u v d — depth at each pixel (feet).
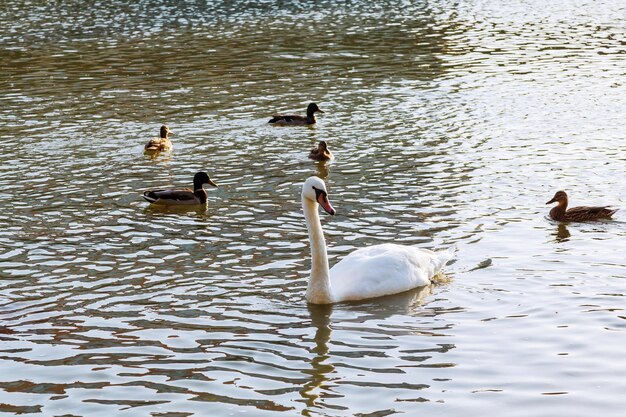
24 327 48.70
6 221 68.28
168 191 72.18
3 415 39.29
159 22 173.99
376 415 38.96
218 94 116.26
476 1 201.98
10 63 137.08
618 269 56.44
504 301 51.70
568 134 92.84
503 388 41.32
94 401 40.55
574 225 65.87
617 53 140.15
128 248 62.03
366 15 180.96
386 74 127.03
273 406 39.91
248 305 51.75
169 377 42.88
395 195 73.67
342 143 92.12
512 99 110.22
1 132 97.71
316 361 44.39
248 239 63.87
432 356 44.78
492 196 72.84
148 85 121.80
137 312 50.75
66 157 87.86
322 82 122.52
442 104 108.37
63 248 61.93
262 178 80.53
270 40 153.99
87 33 163.02
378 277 53.01
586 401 39.96
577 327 47.73
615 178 77.51
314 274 51.78
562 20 175.63
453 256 59.47
